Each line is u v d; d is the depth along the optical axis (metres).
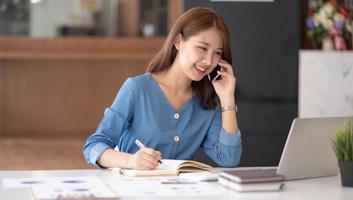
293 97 5.59
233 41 5.50
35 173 2.66
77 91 8.97
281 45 5.54
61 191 2.26
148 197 2.18
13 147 7.71
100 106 9.05
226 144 2.96
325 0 5.64
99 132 2.87
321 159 2.68
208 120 3.03
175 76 2.96
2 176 2.58
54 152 7.35
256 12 5.50
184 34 2.87
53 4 8.69
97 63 8.98
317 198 2.26
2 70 8.77
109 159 2.71
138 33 8.85
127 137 2.98
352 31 5.64
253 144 5.47
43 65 8.88
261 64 5.54
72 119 8.99
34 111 8.90
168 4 8.84
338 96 5.61
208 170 2.68
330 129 2.67
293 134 2.57
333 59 5.58
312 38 5.70
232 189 2.35
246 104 5.48
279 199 2.22
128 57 8.73
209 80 3.01
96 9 8.77
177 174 2.64
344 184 2.49
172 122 2.96
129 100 2.91
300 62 5.57
